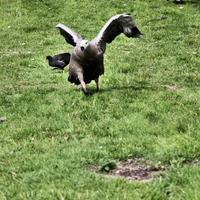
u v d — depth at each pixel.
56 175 16.61
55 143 19.78
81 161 17.78
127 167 17.42
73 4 53.19
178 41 40.53
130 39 41.78
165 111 23.02
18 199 15.13
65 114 23.27
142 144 19.02
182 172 16.11
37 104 25.28
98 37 24.97
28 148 19.38
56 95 26.61
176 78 29.98
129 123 21.52
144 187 15.39
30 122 22.50
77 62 25.58
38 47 41.56
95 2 53.38
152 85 28.50
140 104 24.09
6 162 18.09
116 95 25.64
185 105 23.78
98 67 25.59
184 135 19.52
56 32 46.03
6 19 50.53
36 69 34.59
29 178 16.50
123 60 35.06
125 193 15.02
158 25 45.66
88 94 25.69
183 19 47.31
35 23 49.00
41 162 17.73
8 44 43.06
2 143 20.19
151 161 17.72
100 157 18.09
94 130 20.97
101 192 15.16
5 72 33.81
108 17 49.28
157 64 33.78
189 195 14.62
